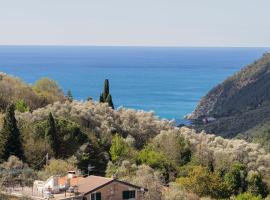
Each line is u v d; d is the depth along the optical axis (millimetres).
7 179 78500
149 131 146000
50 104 145625
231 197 112375
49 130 111625
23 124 117375
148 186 88812
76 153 112375
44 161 105500
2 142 106375
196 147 137500
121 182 74000
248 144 149500
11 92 149250
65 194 69375
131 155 120750
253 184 122062
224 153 133250
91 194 70562
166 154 130750
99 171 113312
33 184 75188
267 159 139000
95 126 134000
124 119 146125
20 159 105938
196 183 109500
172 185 104625
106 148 124562
